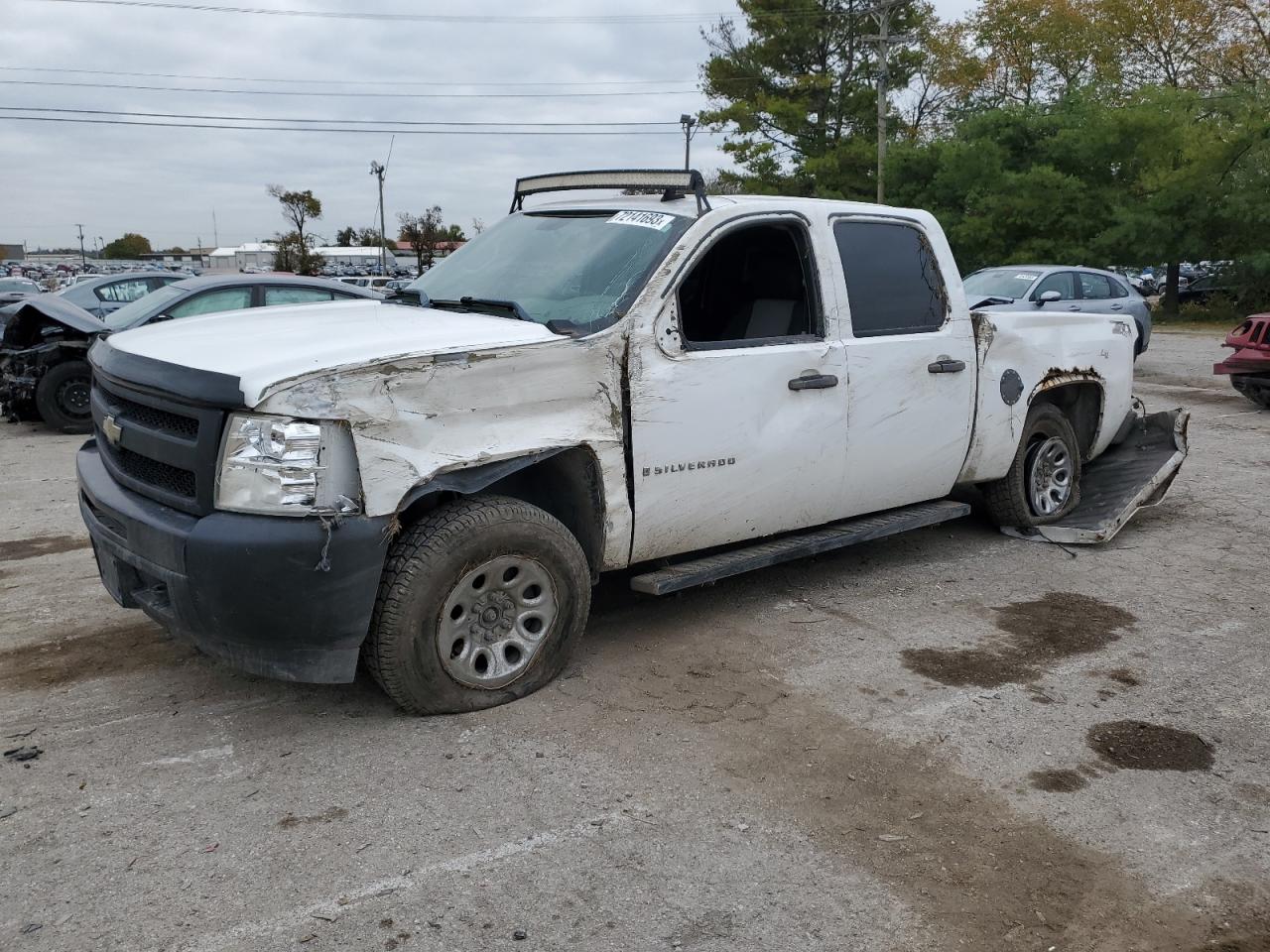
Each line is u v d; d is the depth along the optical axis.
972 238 33.56
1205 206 32.31
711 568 4.51
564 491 4.19
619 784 3.39
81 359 10.75
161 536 3.43
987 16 46.03
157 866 2.90
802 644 4.68
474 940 2.63
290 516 3.33
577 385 3.94
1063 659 4.57
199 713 3.85
